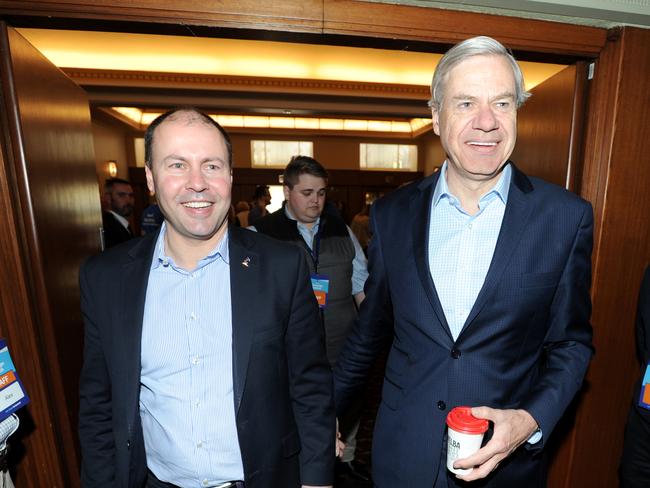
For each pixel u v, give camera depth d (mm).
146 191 8664
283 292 940
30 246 1242
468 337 886
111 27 1182
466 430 765
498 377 882
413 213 1019
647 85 1409
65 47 3871
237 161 9125
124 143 8375
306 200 1756
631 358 1573
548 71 3834
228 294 920
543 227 887
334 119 8961
